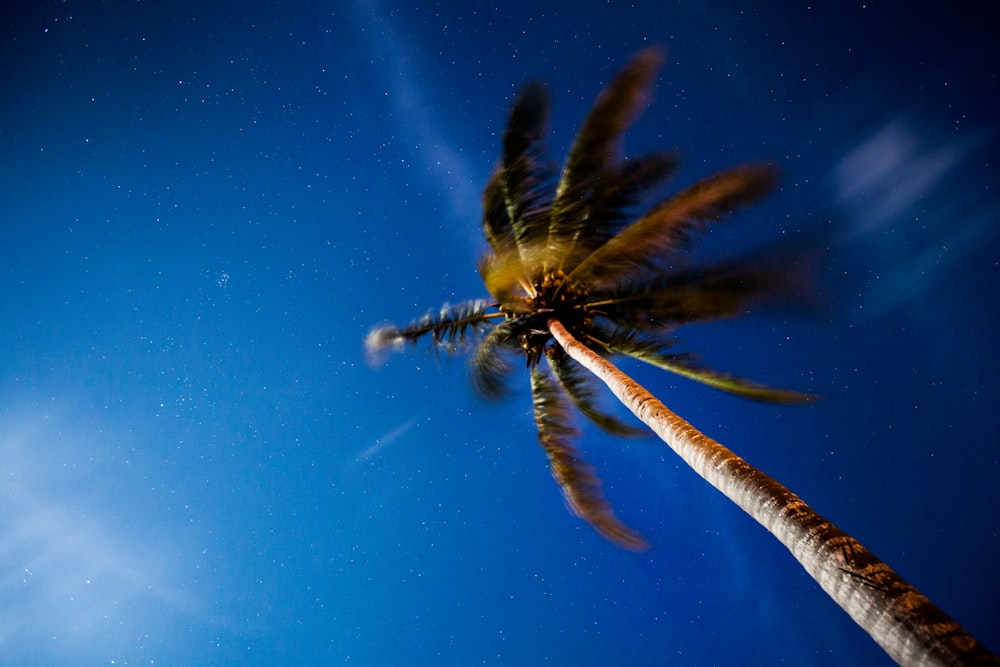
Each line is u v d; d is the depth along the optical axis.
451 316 9.62
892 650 2.75
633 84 7.70
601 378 6.75
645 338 8.38
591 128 7.97
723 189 6.91
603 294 8.64
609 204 8.41
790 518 3.50
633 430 8.33
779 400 7.32
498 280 8.31
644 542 7.30
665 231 7.39
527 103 8.30
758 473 3.98
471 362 9.64
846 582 3.02
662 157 8.10
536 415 9.15
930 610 2.72
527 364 8.83
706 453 4.42
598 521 7.78
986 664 2.44
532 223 8.45
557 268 8.74
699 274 7.62
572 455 8.57
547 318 8.55
